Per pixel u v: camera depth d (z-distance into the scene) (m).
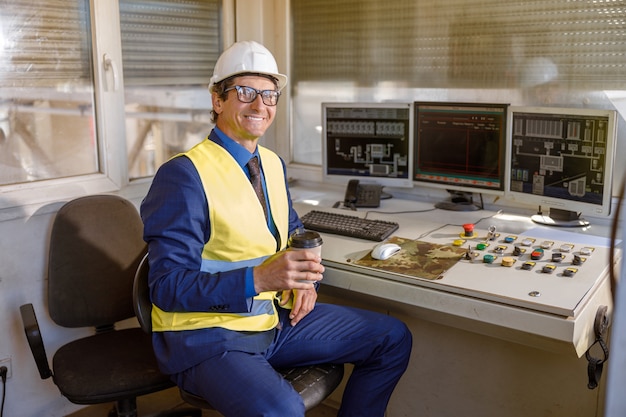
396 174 2.59
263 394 1.55
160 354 1.72
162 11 2.64
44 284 2.35
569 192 2.13
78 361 1.93
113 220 2.17
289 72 3.05
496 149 2.32
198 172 1.71
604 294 1.79
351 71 2.88
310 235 1.67
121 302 2.17
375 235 2.12
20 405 2.36
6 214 2.20
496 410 2.21
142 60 2.60
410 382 2.39
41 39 2.27
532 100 2.42
